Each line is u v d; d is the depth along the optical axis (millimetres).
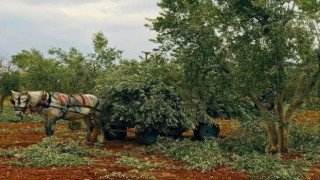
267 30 12047
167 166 11484
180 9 13133
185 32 12836
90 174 10328
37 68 23859
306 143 14492
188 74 13367
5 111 32156
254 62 11734
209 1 12766
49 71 23766
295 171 10523
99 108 15641
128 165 11547
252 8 11992
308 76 12984
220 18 12570
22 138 17359
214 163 11523
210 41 12672
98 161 12234
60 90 23312
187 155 12242
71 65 22906
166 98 15055
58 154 12266
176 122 14945
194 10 12820
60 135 18141
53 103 14719
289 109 13359
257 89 12141
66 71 22625
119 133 16953
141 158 12961
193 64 13102
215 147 12391
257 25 12289
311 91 13422
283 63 11961
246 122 14867
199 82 13414
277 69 11836
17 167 11148
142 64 16750
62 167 11227
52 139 13758
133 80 15453
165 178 10008
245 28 12242
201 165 11047
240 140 14289
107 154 13312
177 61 13422
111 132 16750
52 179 9695
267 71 11883
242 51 12039
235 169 11203
